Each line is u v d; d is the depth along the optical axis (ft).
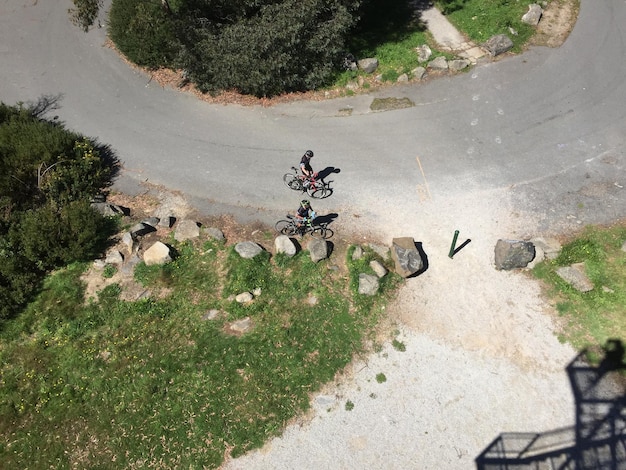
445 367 43.65
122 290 49.08
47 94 70.38
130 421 40.73
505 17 76.43
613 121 63.26
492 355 44.32
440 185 57.93
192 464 38.50
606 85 67.51
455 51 72.95
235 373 43.21
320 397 41.96
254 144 63.77
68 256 49.80
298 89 69.77
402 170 59.72
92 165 58.90
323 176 59.57
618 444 38.99
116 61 75.05
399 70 70.54
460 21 77.41
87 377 43.27
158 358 44.21
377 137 63.67
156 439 39.73
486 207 55.52
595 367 43.27
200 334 45.73
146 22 69.36
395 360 44.14
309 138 64.08
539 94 67.21
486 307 47.52
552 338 45.24
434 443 39.50
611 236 51.93
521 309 47.26
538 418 40.60
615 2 79.56
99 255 52.01
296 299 48.06
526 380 42.73
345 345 44.96
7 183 53.42
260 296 48.29
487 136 62.80
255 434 39.91
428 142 62.64
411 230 53.78
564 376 42.86
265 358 44.11
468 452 39.04
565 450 38.88
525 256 49.14
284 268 50.29
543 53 72.38
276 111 67.72
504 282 49.26
